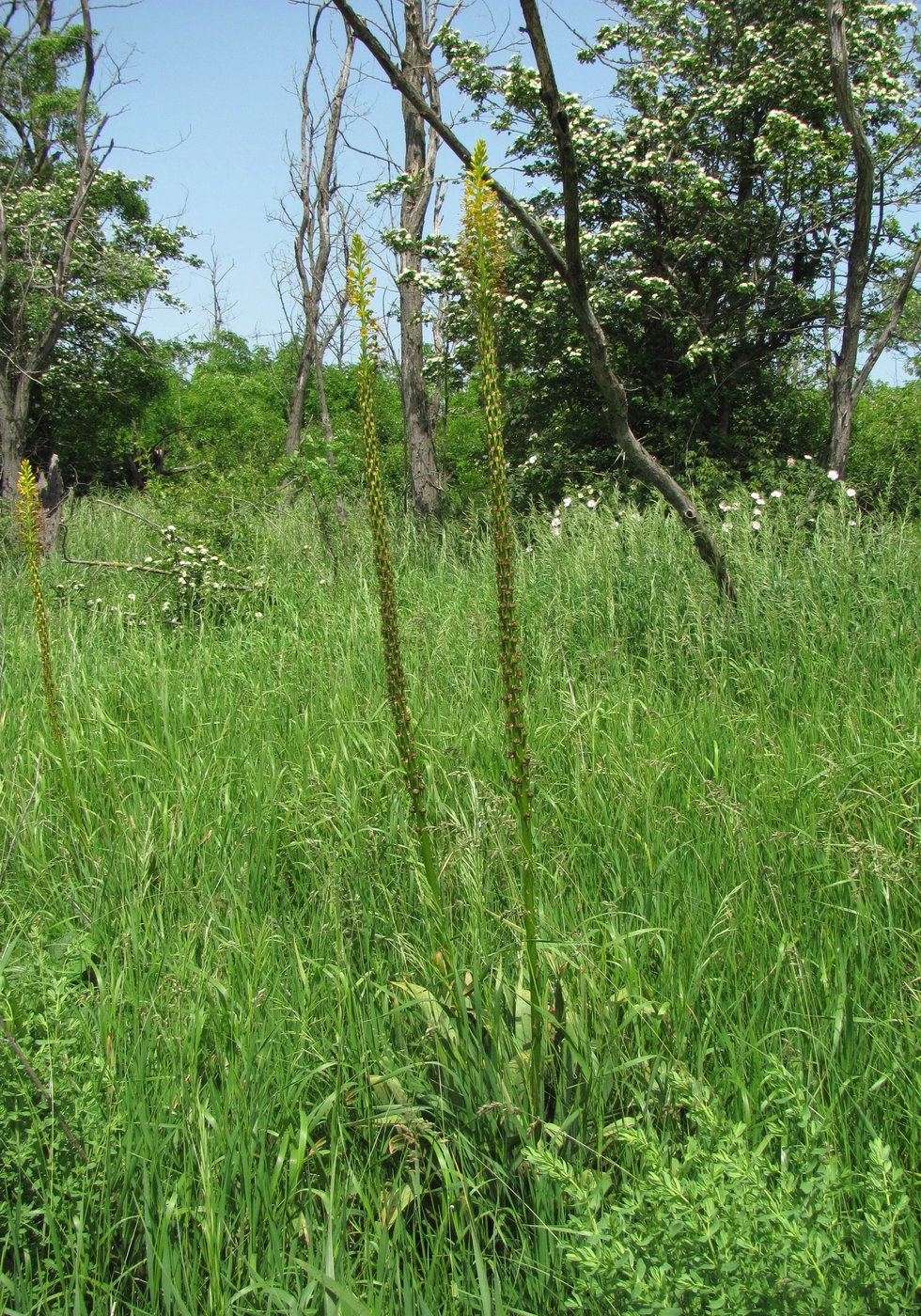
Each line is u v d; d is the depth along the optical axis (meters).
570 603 7.73
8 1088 2.71
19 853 4.37
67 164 22.02
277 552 10.52
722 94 13.72
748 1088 2.89
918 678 5.75
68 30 17.27
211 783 5.00
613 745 4.96
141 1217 2.54
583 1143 2.70
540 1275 2.43
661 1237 2.13
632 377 14.87
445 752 4.94
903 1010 3.05
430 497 15.60
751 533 8.38
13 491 16.98
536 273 14.21
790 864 3.92
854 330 12.68
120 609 8.45
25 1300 2.36
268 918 3.77
